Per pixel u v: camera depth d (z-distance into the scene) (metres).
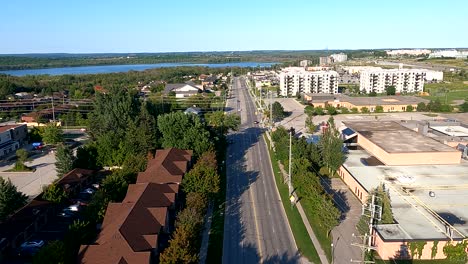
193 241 48.44
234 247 54.78
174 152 82.38
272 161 96.94
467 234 51.56
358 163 84.62
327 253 52.53
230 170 90.44
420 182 71.94
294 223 61.75
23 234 57.06
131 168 77.25
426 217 57.00
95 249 45.06
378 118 151.75
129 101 114.75
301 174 71.00
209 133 94.81
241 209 67.94
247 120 152.00
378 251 52.19
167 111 142.00
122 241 45.78
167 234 55.03
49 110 152.88
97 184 79.75
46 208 63.88
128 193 63.16
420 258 50.81
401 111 168.25
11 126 116.88
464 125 120.88
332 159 82.38
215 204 70.00
